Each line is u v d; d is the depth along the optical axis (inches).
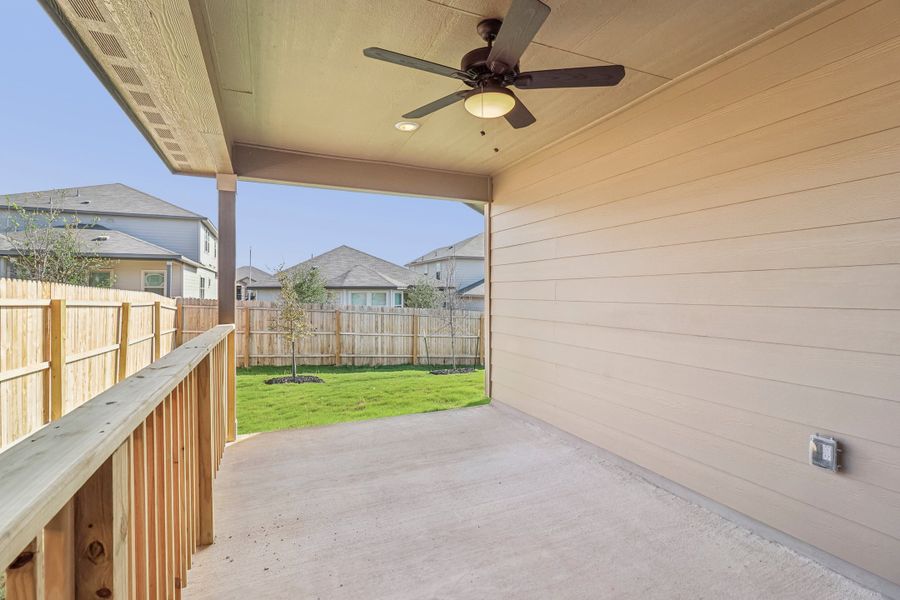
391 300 629.9
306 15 82.4
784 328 88.6
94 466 28.1
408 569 82.0
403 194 181.0
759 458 93.3
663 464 115.5
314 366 345.1
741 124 95.8
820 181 82.7
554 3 79.5
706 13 82.9
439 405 220.2
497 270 193.3
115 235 482.0
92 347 173.8
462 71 82.7
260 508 104.1
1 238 393.4
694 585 77.9
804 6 81.4
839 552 80.5
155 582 50.3
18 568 24.0
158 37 72.8
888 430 74.4
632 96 117.7
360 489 114.3
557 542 90.9
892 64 73.4
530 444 147.6
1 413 124.6
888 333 74.2
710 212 102.7
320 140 149.2
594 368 138.8
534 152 163.2
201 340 90.4
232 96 115.6
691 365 107.8
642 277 120.9
